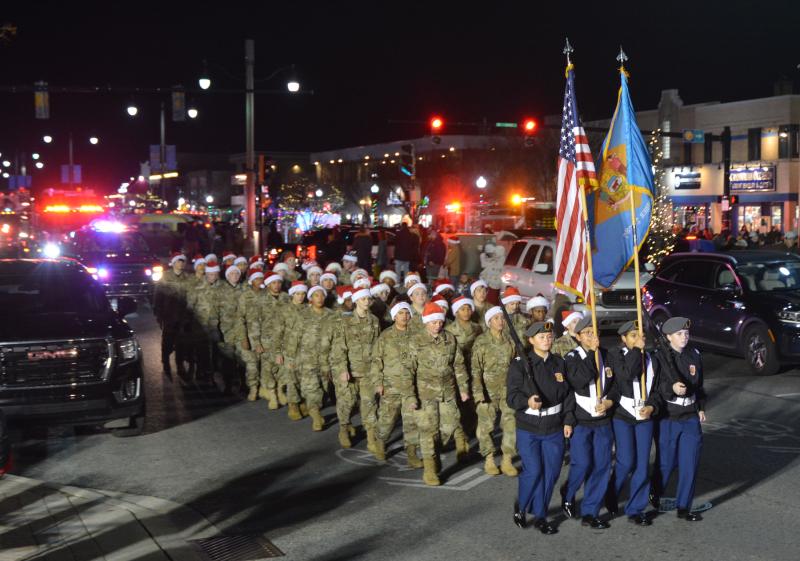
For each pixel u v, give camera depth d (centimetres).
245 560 679
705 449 984
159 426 1142
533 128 3003
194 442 1056
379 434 951
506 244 2075
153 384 1441
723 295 1530
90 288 1203
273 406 1245
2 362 997
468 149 7169
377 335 1008
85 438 1080
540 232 2072
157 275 2430
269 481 895
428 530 740
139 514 774
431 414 873
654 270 1828
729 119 4888
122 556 660
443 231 3772
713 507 787
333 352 1015
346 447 1024
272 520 777
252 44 3600
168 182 12000
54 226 4228
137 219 4144
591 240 933
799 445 1001
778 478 871
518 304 1009
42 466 957
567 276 872
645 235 902
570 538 714
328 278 1303
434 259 2639
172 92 2752
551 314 1808
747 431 1070
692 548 686
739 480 867
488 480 885
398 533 735
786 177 4566
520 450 734
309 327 1109
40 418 1006
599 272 933
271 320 1249
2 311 1120
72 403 1012
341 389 1020
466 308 970
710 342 1552
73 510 774
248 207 3719
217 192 11012
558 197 877
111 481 900
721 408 1202
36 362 1007
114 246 2567
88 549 675
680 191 5109
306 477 907
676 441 752
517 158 6016
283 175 9519
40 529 723
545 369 724
